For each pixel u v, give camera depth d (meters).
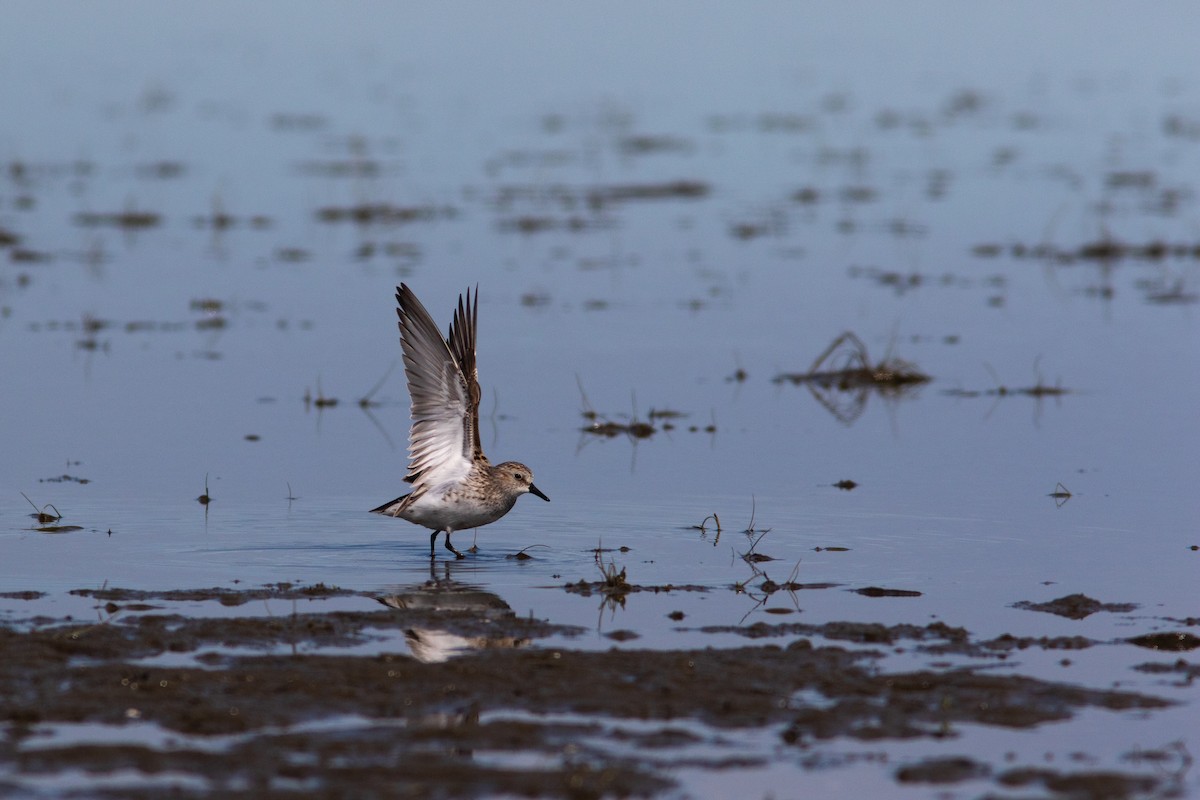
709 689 10.02
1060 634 11.29
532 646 10.97
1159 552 13.55
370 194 35.69
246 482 16.12
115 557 13.30
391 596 12.24
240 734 9.27
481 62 61.97
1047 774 8.90
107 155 40.78
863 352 21.84
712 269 29.00
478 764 8.90
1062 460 17.16
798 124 47.81
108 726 9.34
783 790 8.69
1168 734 9.45
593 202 35.59
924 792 8.70
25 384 20.44
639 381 21.31
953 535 14.19
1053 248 30.69
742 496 15.74
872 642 11.09
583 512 15.16
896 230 32.72
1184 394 20.34
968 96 53.59
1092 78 57.66
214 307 25.31
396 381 21.20
